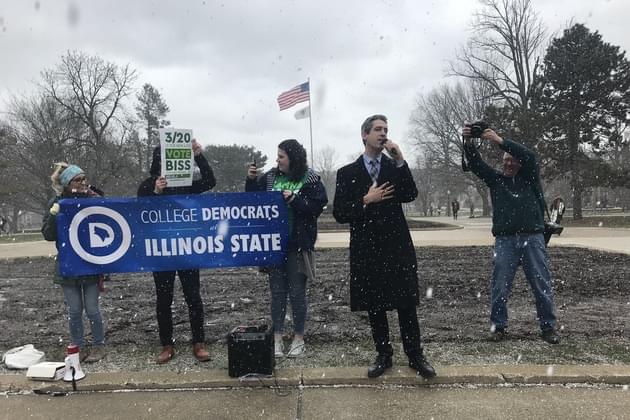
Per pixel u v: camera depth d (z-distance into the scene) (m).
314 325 5.61
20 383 3.91
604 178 30.14
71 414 3.43
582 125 30.88
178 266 4.41
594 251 12.30
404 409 3.40
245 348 3.91
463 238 17.25
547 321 4.80
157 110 55.84
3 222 44.69
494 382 3.84
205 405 3.53
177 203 4.39
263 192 4.44
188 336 5.27
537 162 4.78
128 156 45.47
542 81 34.09
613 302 6.54
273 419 3.29
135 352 4.75
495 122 33.50
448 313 6.11
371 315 4.05
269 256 4.48
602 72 31.34
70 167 4.56
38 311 6.72
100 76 45.25
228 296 7.47
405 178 3.91
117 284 8.77
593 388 3.72
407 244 3.97
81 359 4.48
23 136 43.97
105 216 4.35
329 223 32.03
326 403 3.53
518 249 4.83
